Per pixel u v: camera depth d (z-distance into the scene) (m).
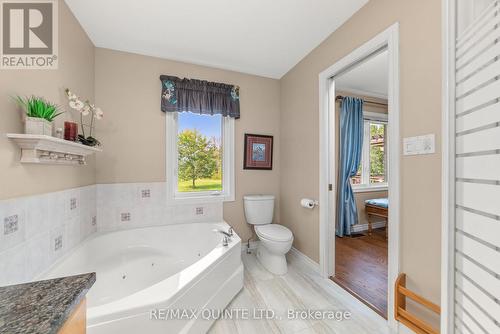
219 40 2.00
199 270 1.31
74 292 0.53
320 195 2.00
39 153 1.15
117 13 1.64
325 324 1.42
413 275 1.21
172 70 2.33
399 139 1.29
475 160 0.59
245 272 2.10
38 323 0.42
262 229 2.24
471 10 0.68
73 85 1.65
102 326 0.89
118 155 2.12
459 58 0.67
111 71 2.11
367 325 1.41
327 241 1.95
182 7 1.58
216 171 2.63
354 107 3.20
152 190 2.25
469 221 0.61
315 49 2.10
